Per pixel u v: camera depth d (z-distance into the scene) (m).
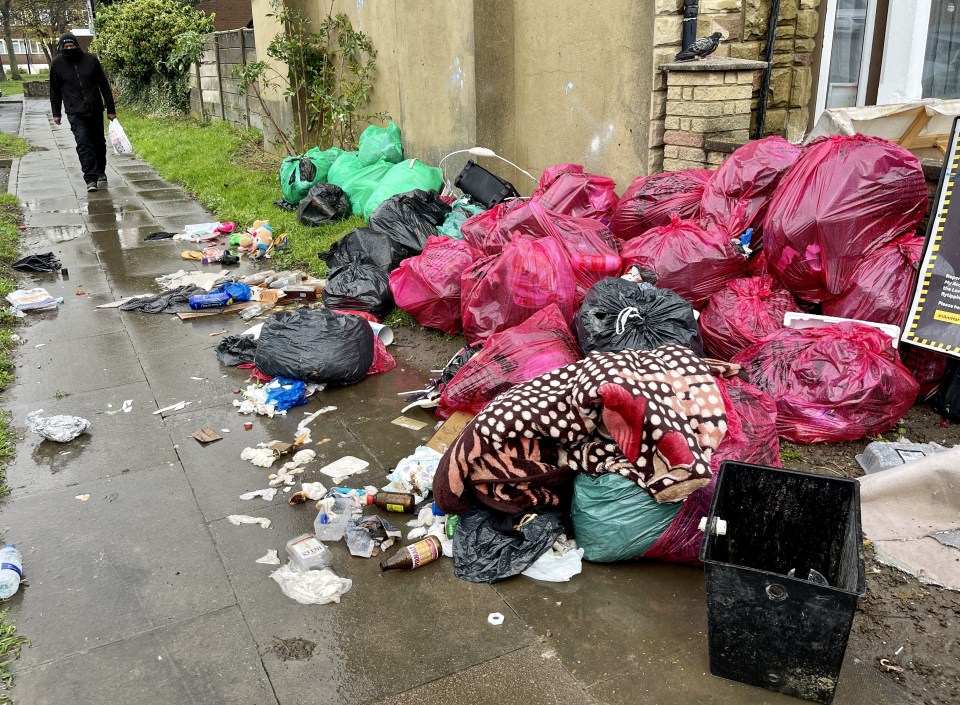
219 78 15.76
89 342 5.71
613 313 3.94
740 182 4.61
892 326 3.95
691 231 4.50
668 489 2.91
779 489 2.81
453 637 2.80
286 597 3.04
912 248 4.02
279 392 4.62
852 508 2.65
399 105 9.36
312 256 7.35
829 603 2.30
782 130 6.14
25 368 5.27
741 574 2.39
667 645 2.73
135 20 19.05
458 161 8.17
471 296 4.86
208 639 2.83
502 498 3.23
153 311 6.31
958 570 2.97
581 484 3.14
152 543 3.39
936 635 2.71
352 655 2.74
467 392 4.04
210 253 7.77
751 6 5.80
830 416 3.79
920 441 3.89
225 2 25.17
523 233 5.09
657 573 3.12
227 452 4.15
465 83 7.76
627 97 6.12
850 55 5.91
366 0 9.54
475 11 7.39
